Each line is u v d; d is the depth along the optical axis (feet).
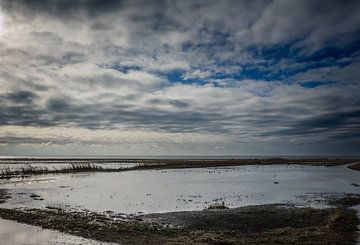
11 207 81.76
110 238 50.78
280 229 56.34
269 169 244.22
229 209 76.28
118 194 105.70
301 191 111.14
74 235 52.65
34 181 153.89
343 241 47.57
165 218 66.64
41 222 62.13
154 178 167.84
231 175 185.16
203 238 49.57
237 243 47.26
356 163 346.13
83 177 176.65
